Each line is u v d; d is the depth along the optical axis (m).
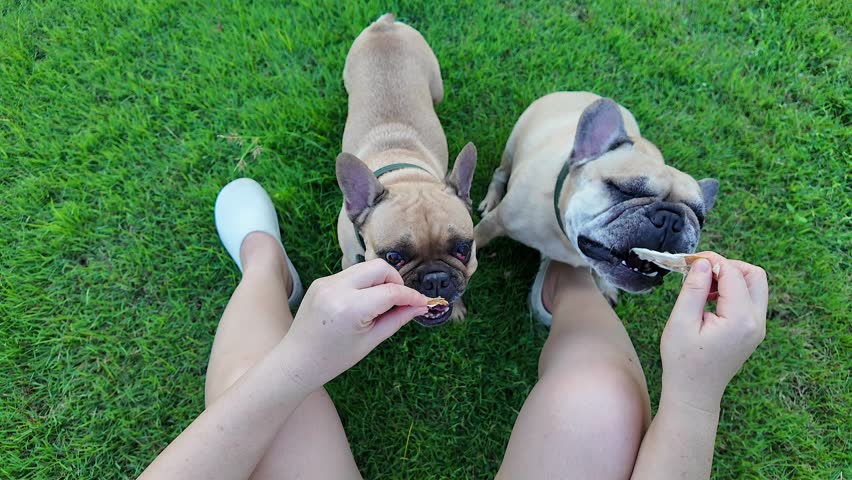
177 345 0.86
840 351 0.90
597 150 0.67
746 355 0.43
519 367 0.88
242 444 0.44
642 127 1.04
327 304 0.41
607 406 0.50
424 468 0.81
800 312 0.92
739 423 0.85
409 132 0.85
